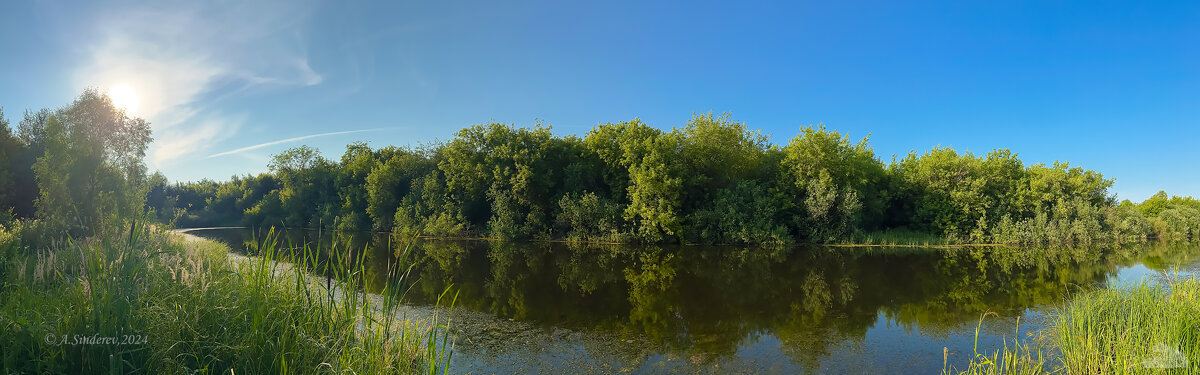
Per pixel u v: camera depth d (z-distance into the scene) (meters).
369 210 46.47
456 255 25.88
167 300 6.45
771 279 17.92
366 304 6.78
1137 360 6.45
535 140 38.03
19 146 25.75
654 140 34.69
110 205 16.19
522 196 36.22
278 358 5.86
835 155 33.06
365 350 6.34
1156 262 22.03
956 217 34.16
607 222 33.34
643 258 24.78
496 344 9.62
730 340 10.04
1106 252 27.62
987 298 14.11
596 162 37.44
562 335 10.30
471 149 39.62
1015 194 34.59
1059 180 35.31
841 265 21.84
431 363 6.38
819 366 8.59
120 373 5.12
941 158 36.25
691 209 34.22
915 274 19.09
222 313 6.33
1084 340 7.66
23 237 13.91
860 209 32.50
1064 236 33.62
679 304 13.51
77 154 16.11
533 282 17.19
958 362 8.73
